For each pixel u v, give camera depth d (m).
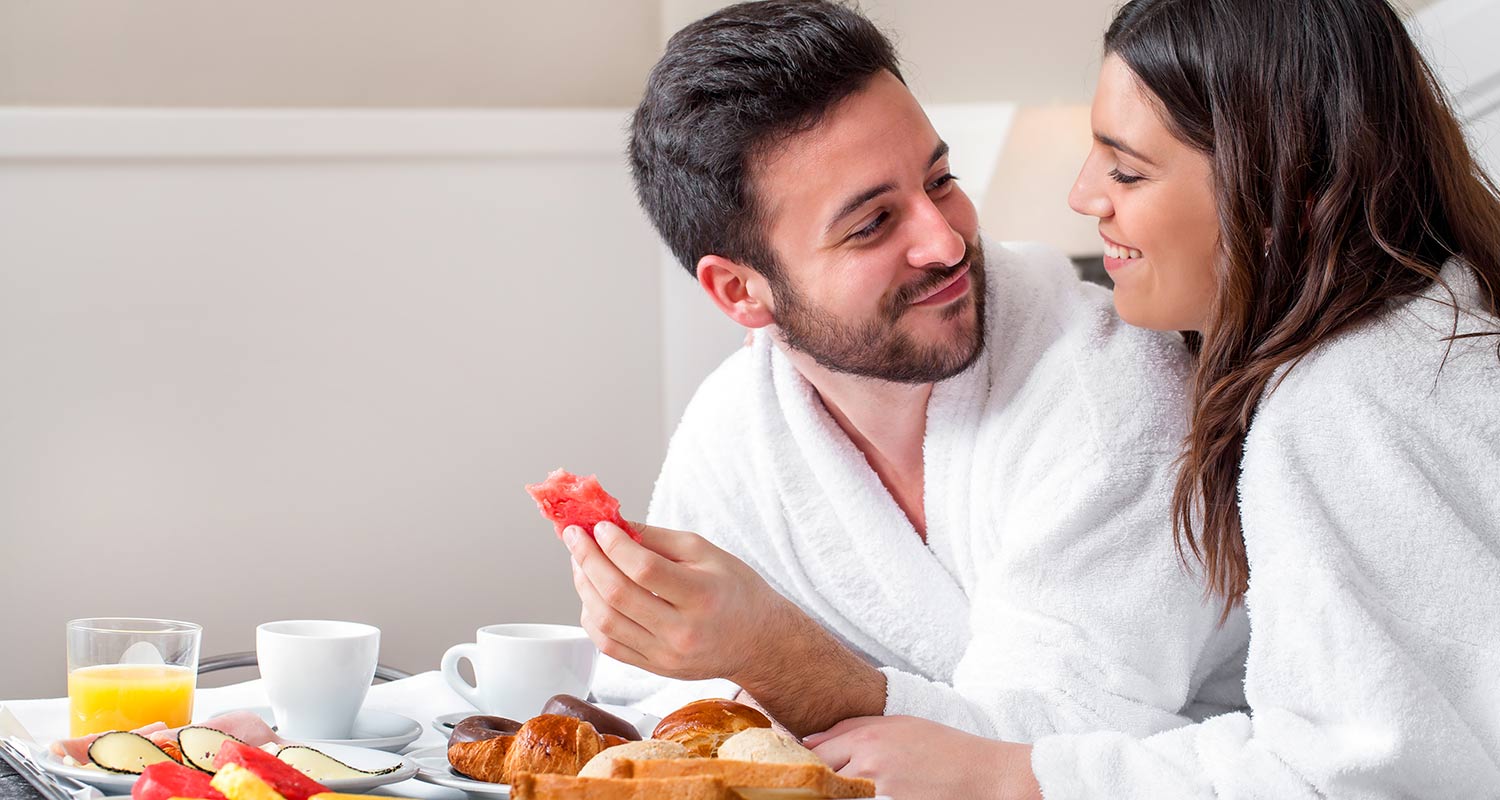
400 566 2.06
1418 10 1.88
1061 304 1.19
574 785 0.64
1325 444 0.91
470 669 2.03
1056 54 2.29
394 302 2.05
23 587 1.89
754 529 1.31
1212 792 0.86
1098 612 1.04
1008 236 2.41
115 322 1.92
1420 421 0.90
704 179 1.15
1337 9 1.00
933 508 1.21
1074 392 1.11
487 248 2.09
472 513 2.09
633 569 0.89
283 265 1.99
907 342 1.11
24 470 1.89
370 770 0.81
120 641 0.93
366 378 2.04
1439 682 0.88
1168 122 1.02
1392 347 0.92
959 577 1.22
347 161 2.02
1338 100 0.99
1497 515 0.88
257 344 1.99
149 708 0.92
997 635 1.07
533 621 2.12
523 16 2.15
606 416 2.15
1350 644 0.87
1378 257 0.98
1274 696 0.91
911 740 0.90
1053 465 1.10
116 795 0.76
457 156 2.06
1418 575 0.88
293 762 0.78
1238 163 1.00
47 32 1.94
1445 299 0.94
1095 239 2.41
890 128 1.08
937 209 1.09
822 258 1.11
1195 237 1.03
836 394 1.21
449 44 2.12
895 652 1.27
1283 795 0.85
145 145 1.92
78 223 1.91
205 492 1.96
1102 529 1.06
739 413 1.31
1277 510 0.92
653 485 2.17
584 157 2.12
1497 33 1.80
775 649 0.94
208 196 1.96
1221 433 0.99
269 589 1.99
